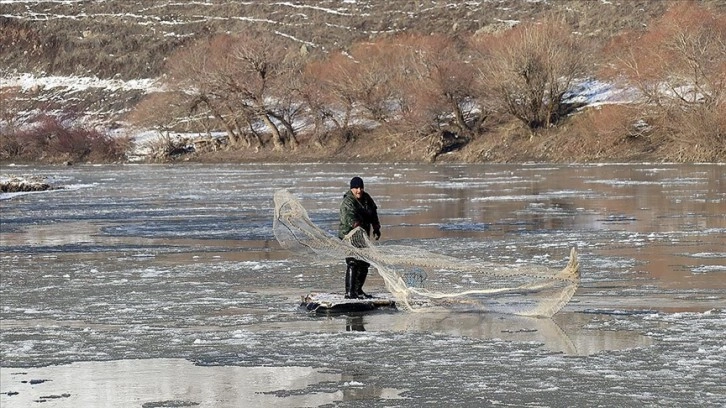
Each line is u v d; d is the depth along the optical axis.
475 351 37.78
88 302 51.28
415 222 93.31
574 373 34.00
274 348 39.00
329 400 31.45
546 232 82.00
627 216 94.00
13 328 44.22
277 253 72.12
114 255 72.75
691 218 90.38
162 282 58.12
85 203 130.88
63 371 35.94
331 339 40.56
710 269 58.31
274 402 31.31
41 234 90.38
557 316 44.66
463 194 130.25
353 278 48.78
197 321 45.38
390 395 31.88
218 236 85.38
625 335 40.03
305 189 148.75
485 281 53.75
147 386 33.56
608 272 57.97
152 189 159.12
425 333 41.56
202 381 34.12
